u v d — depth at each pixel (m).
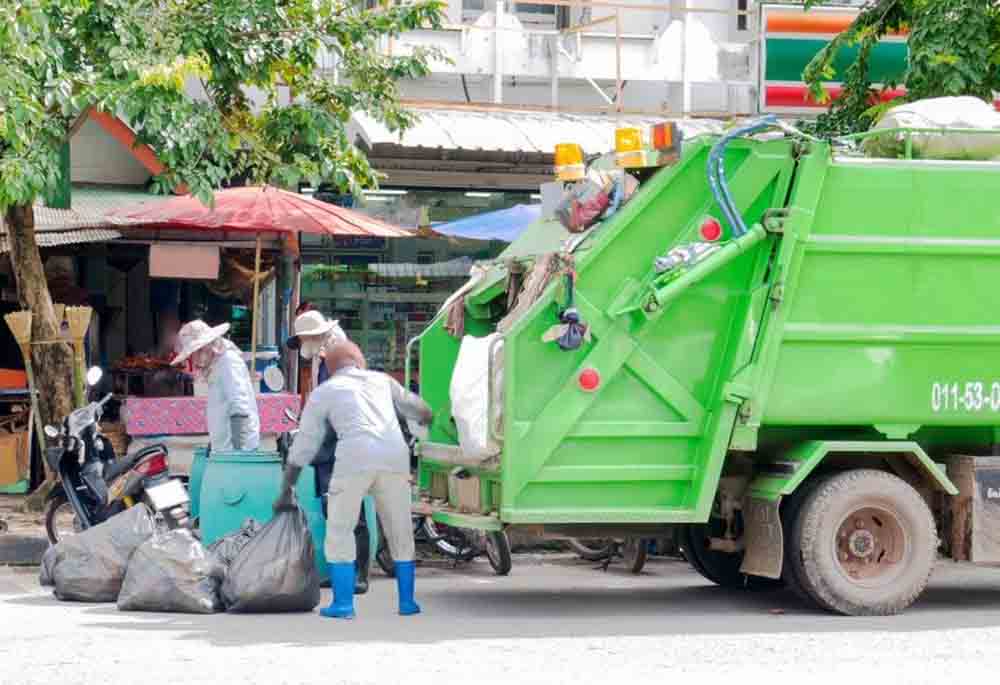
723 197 10.83
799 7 22.09
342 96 16.16
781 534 10.91
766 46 22.12
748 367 10.84
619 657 9.13
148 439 15.51
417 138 19.89
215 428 12.13
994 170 11.33
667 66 22.80
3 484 17.05
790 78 22.19
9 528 14.98
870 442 11.10
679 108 22.97
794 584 11.17
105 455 13.10
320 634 9.94
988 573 14.03
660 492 10.80
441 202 21.70
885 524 11.14
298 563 10.80
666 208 10.85
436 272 21.70
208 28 15.10
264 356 16.53
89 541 11.48
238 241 16.81
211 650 9.26
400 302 21.56
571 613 11.13
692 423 10.81
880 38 19.38
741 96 22.92
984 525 11.35
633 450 10.72
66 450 12.71
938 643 9.74
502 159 20.83
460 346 12.23
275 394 16.03
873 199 11.12
